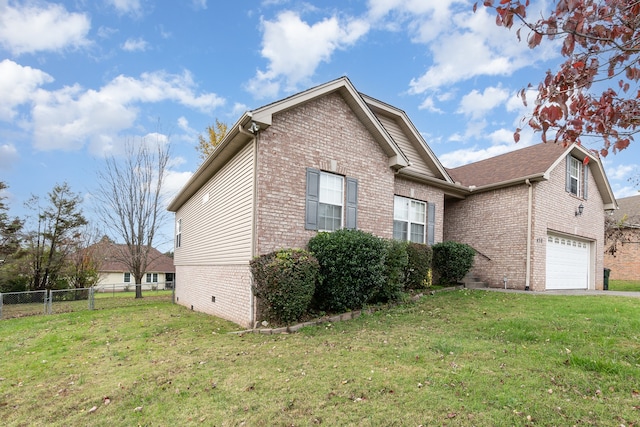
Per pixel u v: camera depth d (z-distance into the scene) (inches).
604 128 99.9
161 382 180.4
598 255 616.4
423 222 485.4
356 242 317.1
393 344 228.4
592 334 231.8
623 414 136.3
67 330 347.3
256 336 268.4
